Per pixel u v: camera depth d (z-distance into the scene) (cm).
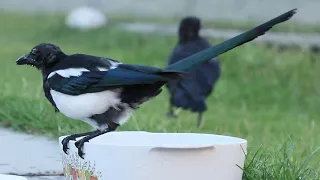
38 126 989
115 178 607
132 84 620
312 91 1722
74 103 631
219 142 686
